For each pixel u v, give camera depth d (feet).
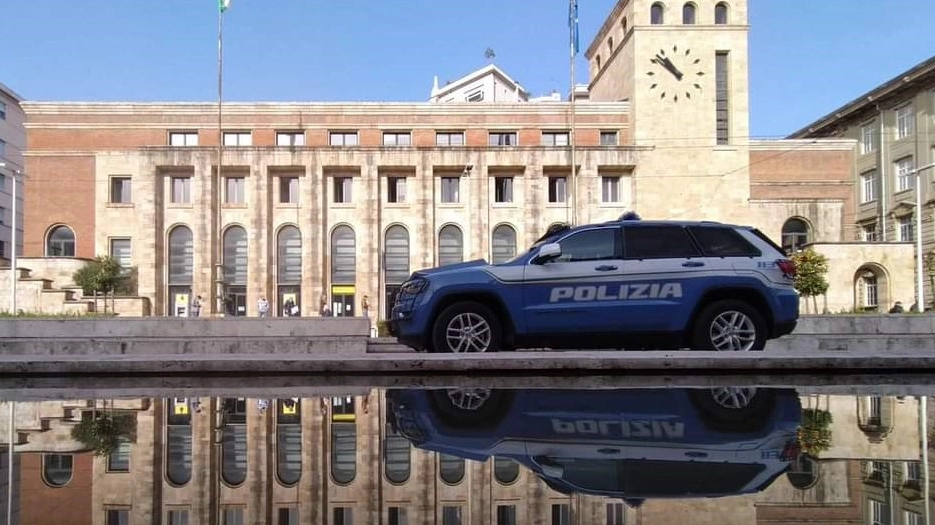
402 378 21.33
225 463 10.29
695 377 20.54
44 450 11.19
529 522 6.77
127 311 111.24
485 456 9.94
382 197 126.11
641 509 7.07
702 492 7.76
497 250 126.41
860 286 129.18
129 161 125.90
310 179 121.90
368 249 121.80
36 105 129.59
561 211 126.21
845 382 19.39
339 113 133.59
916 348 30.27
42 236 127.54
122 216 125.18
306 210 121.80
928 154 142.82
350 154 122.93
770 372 21.38
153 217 119.44
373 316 121.08
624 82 140.56
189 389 19.34
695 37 134.21
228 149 121.29
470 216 124.98
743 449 10.22
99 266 109.60
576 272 25.34
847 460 9.60
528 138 135.74
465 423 13.00
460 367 21.66
